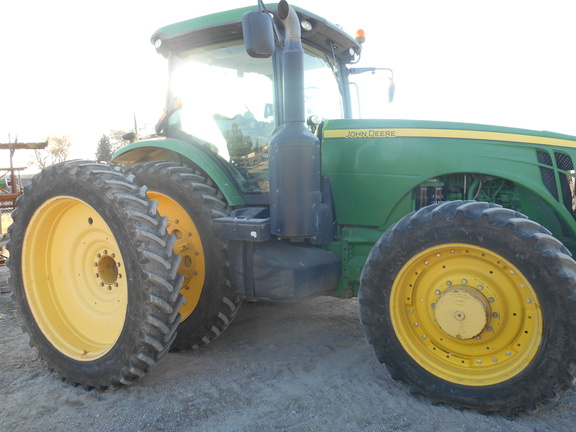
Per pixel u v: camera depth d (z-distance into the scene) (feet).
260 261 10.65
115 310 10.22
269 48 8.98
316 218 10.01
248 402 9.04
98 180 9.55
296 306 15.16
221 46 12.32
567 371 7.65
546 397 7.88
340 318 13.96
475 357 8.74
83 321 10.67
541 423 8.12
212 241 11.30
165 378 10.19
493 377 8.35
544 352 7.82
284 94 9.86
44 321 10.54
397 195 10.94
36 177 10.47
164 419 8.46
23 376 10.44
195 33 12.18
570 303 7.59
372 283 9.09
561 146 10.12
